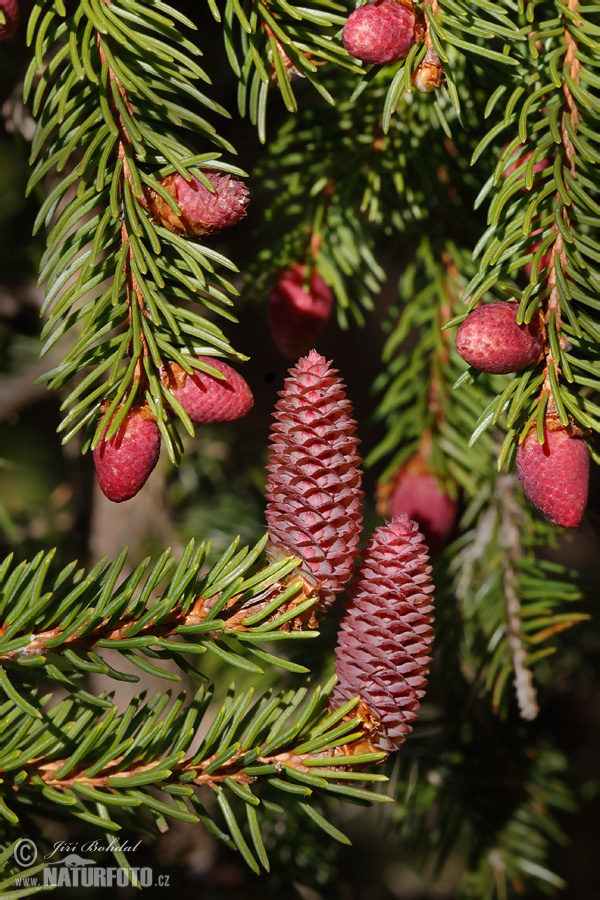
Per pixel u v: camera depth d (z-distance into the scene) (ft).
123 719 1.66
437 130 1.92
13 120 1.97
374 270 1.98
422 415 2.03
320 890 2.14
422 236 2.01
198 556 1.67
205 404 1.66
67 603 1.66
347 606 1.67
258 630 1.65
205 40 2.12
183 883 2.14
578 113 1.70
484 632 2.08
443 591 2.11
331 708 1.68
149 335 1.66
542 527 2.09
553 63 1.68
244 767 1.66
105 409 1.67
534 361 1.66
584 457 1.66
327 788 1.64
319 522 1.64
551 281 1.67
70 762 1.65
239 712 1.66
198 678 1.69
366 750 1.67
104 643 1.66
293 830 2.12
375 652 1.65
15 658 1.65
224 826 2.13
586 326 1.67
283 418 1.64
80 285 1.67
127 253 1.68
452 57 1.82
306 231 1.96
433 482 2.01
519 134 1.67
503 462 1.67
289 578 1.66
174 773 1.66
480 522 2.11
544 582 2.08
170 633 1.67
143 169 1.72
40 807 1.83
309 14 1.71
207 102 1.70
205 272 1.72
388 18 1.66
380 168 1.95
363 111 1.93
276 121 2.10
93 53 1.70
